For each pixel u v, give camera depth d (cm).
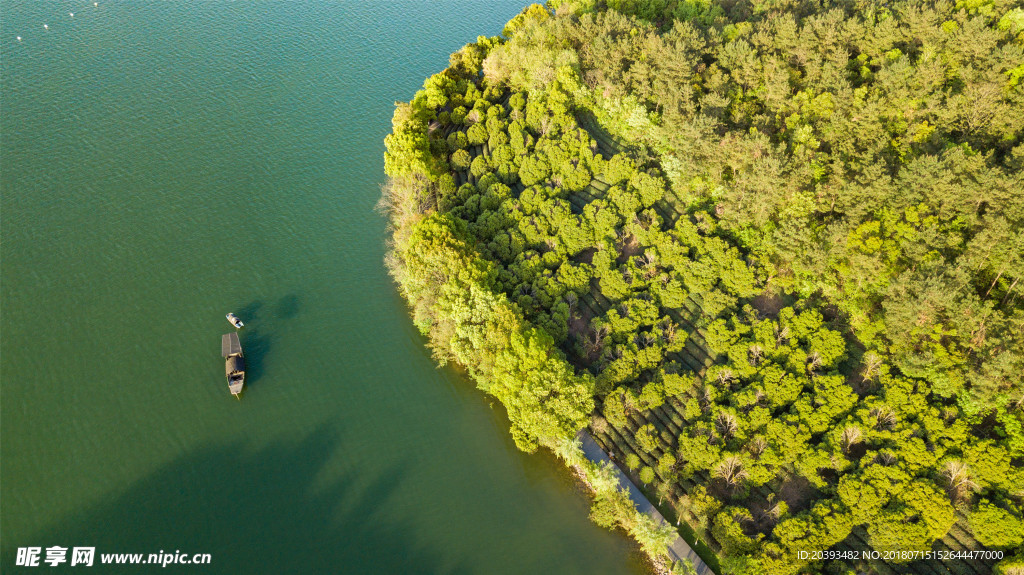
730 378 11644
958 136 13638
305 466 11606
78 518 10731
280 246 15800
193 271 14975
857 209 12256
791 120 14312
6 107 19150
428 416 12550
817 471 10394
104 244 15375
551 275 13762
